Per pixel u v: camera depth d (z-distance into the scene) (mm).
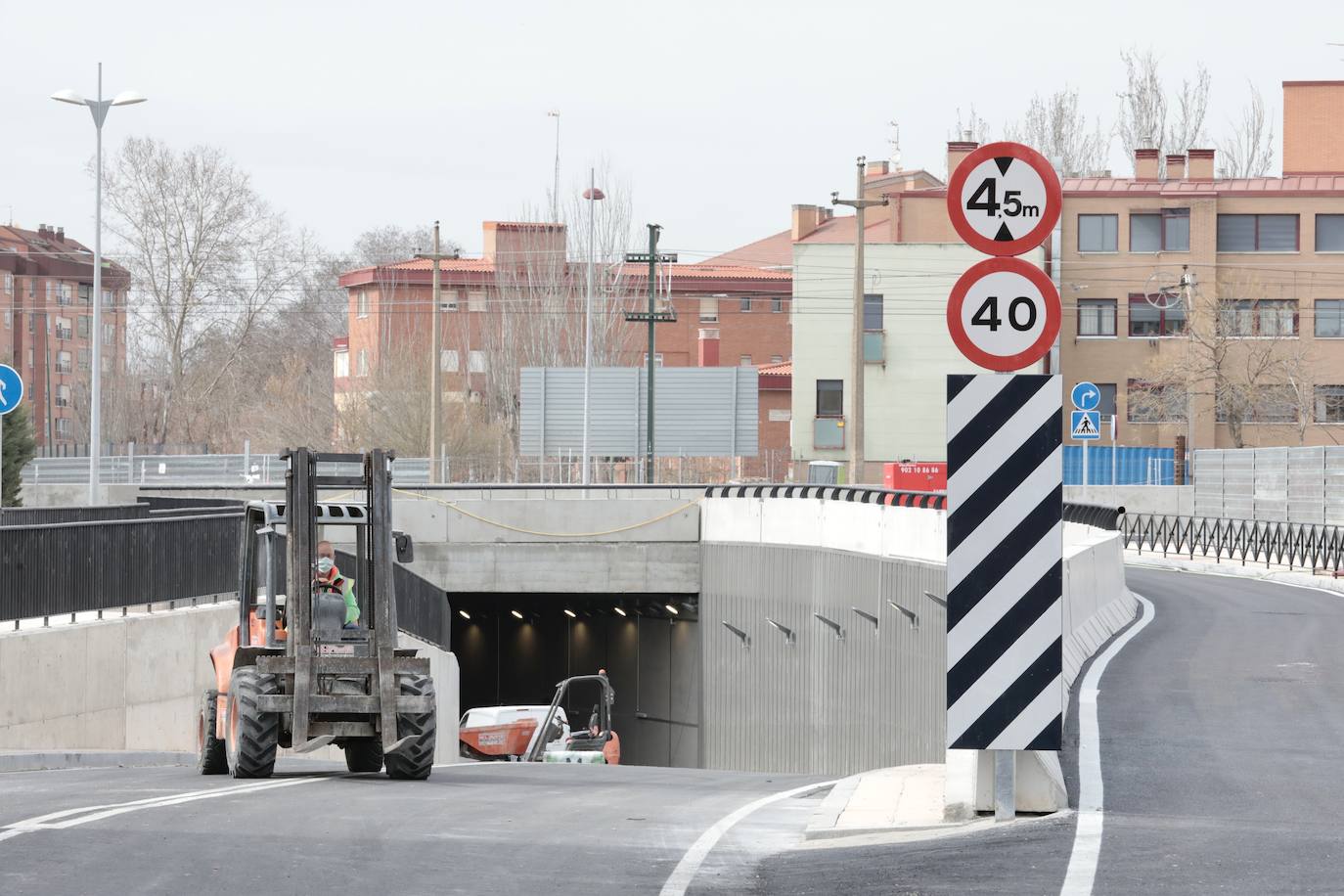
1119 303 163000
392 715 34531
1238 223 162000
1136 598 68812
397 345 198375
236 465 147500
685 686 97812
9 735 42969
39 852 22609
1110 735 33062
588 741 79438
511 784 36188
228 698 36375
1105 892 19266
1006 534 24031
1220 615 60344
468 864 22031
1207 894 19125
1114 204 162750
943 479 117125
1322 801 25766
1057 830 23281
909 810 26344
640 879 20953
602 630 106250
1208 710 36656
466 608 114000
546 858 22578
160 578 52312
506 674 114125
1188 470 155750
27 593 44969
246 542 38156
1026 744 24094
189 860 22109
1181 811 24906
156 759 47219
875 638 72312
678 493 103375
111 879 20609
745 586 90500
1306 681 41875
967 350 24047
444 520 100375
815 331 165625
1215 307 157125
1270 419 159875
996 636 24062
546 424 147875
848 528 76625
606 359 192750
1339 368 160125
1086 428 90750
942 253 164250
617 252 198250
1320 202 160625
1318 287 160500
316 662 34469
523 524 100000
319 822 26109
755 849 23578
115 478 150000
